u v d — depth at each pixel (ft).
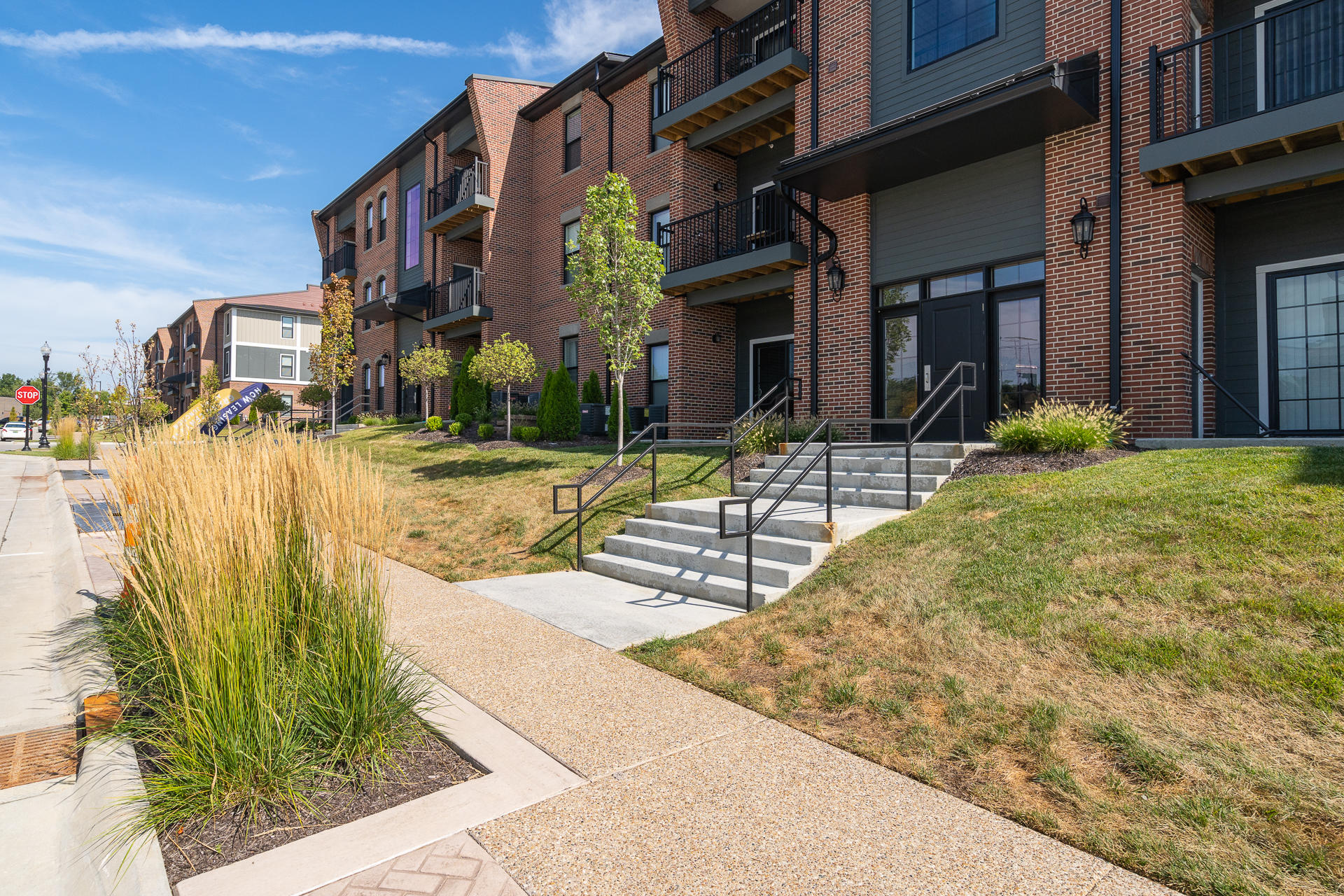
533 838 8.86
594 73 58.13
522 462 39.37
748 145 47.44
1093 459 23.70
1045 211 30.09
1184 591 13.82
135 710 12.15
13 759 11.44
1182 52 26.84
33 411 184.34
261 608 10.50
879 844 8.71
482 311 62.03
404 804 9.75
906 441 23.03
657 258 36.06
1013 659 13.15
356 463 12.01
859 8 37.04
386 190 84.74
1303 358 27.09
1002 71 31.86
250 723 9.75
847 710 12.53
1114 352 27.76
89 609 19.70
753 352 48.39
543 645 16.51
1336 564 13.37
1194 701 11.14
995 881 8.00
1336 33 26.61
